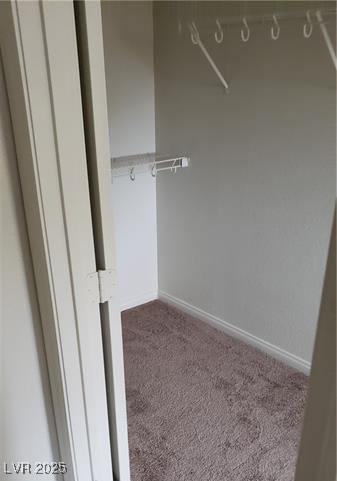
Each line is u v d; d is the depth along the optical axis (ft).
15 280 3.45
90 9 2.95
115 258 3.67
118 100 8.45
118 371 4.09
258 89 7.08
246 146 7.54
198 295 9.55
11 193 3.23
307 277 7.27
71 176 3.18
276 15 6.18
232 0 7.07
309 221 6.97
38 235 3.24
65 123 3.04
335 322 1.83
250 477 5.86
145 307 10.25
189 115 8.41
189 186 8.88
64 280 3.41
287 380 7.68
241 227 8.09
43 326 3.64
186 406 7.14
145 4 8.28
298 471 2.22
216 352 8.53
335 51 5.98
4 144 3.10
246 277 8.33
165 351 8.59
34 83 2.84
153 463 6.08
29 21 2.70
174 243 9.71
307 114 6.53
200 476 5.88
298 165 6.86
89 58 3.04
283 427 6.67
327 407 1.96
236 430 6.64
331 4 5.90
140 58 8.54
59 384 3.74
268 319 8.18
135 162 8.95
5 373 3.64
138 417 6.92
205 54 7.17
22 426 3.88
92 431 4.05
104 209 3.47
